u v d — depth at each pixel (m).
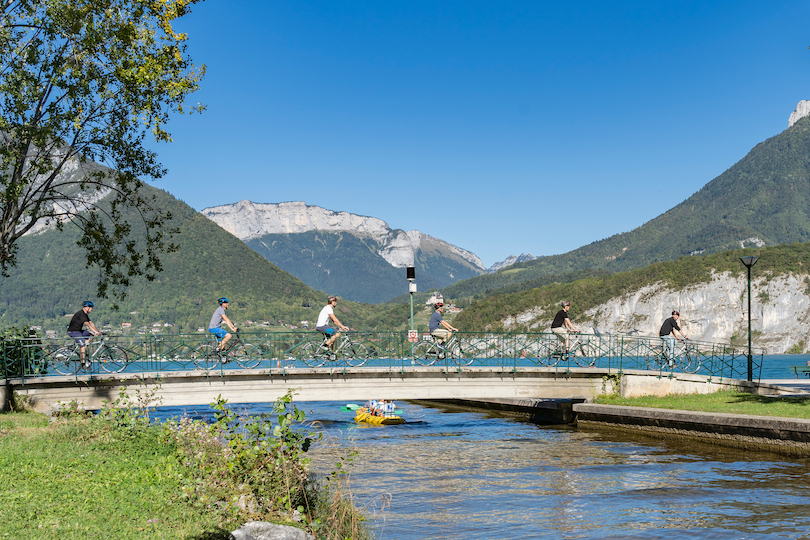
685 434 18.70
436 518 10.73
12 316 182.62
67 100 20.81
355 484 13.64
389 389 21.73
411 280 22.52
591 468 15.41
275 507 8.07
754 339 192.38
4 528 6.08
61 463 9.02
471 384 22.58
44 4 19.78
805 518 10.53
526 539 9.51
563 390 23.58
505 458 17.08
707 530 9.90
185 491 7.68
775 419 16.14
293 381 20.91
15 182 20.19
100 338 19.89
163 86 21.05
